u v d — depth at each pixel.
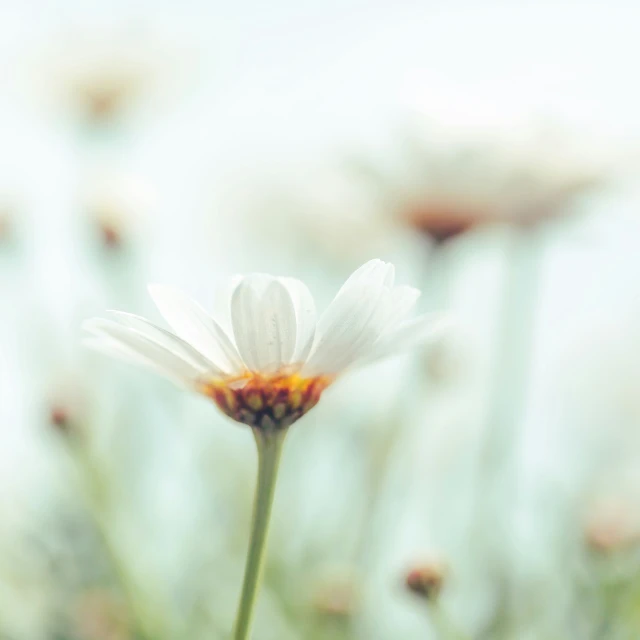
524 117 0.46
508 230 0.46
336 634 0.43
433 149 0.46
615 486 0.44
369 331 0.34
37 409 0.45
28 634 0.44
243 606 0.34
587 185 0.45
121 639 0.44
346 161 0.48
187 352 0.34
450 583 0.42
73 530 0.45
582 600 0.42
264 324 0.34
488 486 0.43
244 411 0.34
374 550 0.45
